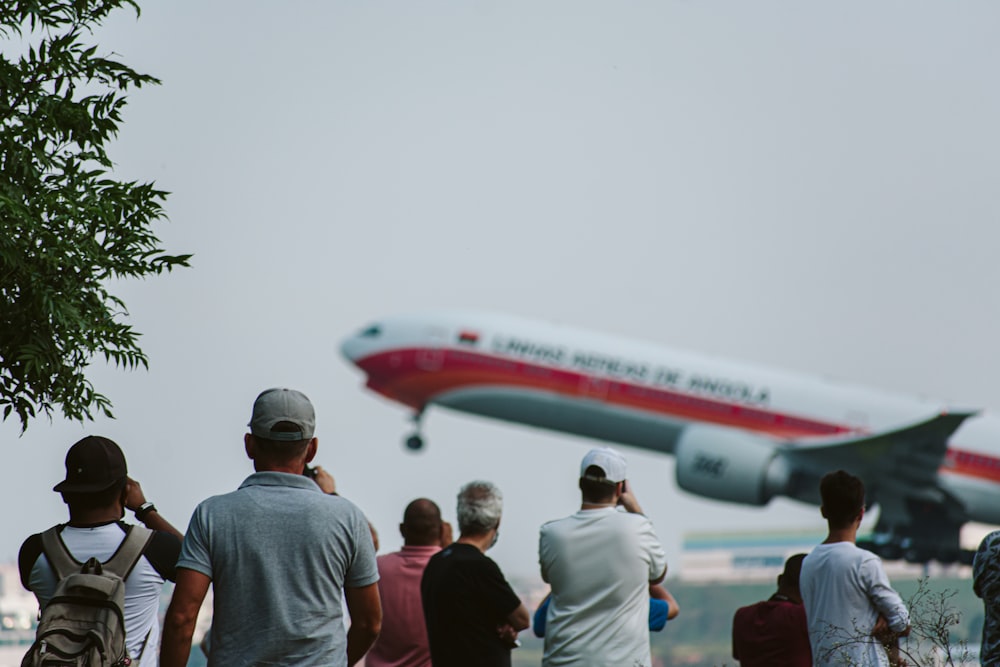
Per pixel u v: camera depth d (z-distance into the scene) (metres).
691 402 95.62
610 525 14.00
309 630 11.00
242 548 11.01
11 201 19.45
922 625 13.59
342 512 11.30
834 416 96.94
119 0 22.09
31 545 11.34
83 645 10.59
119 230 21.38
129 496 12.78
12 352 20.33
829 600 14.38
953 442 101.69
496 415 96.56
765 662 15.73
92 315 20.97
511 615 13.29
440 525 16.55
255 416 11.51
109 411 21.28
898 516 101.56
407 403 97.88
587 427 95.38
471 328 97.25
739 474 94.25
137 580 11.23
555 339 96.44
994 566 12.89
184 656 11.05
